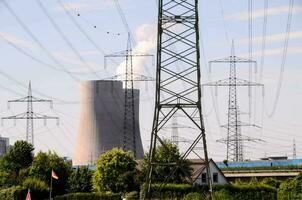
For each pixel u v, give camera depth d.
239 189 104.00
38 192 109.06
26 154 140.75
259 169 148.38
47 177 128.88
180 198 97.88
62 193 131.12
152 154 71.31
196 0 69.88
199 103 69.69
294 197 91.50
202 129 70.56
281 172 144.00
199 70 69.62
